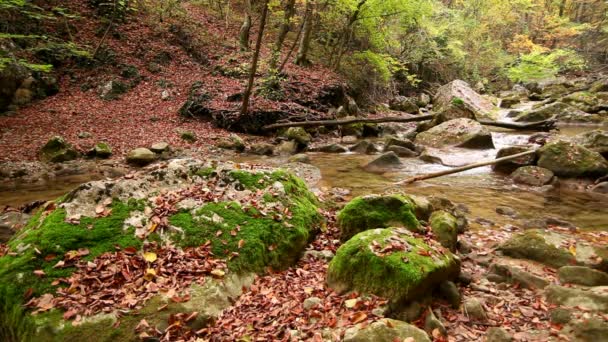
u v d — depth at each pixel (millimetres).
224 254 4617
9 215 6664
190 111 15461
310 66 20234
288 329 3688
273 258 4855
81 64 16422
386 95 23812
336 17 20062
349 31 20938
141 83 16828
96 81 16156
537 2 37000
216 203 5320
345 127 16109
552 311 3848
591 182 9203
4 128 12508
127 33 18484
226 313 3980
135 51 17938
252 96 16109
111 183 5270
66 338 3471
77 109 14523
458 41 28141
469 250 5516
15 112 13570
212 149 12766
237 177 5887
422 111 22688
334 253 5246
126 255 4402
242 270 4516
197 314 3807
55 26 16891
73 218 4668
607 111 19578
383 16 19844
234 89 16516
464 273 4703
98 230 4605
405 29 23859
